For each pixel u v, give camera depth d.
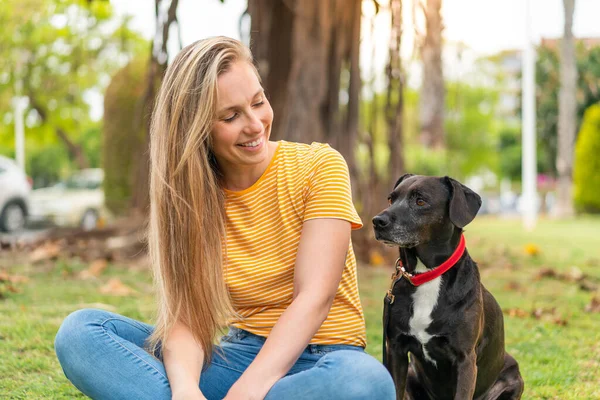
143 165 6.29
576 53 22.66
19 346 3.58
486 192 35.28
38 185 35.41
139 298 4.96
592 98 22.44
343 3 6.18
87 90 21.92
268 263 2.29
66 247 7.25
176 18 6.10
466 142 28.97
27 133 24.03
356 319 2.36
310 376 1.97
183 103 2.24
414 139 22.25
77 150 24.48
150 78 6.18
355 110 6.40
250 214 2.33
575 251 8.67
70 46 19.94
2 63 20.05
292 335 2.08
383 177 6.77
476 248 9.18
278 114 6.55
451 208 2.71
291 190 2.28
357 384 1.96
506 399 3.01
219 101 2.19
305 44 6.12
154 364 2.16
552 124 23.48
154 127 2.35
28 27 19.70
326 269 2.17
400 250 2.85
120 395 2.09
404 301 2.74
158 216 2.33
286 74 6.57
